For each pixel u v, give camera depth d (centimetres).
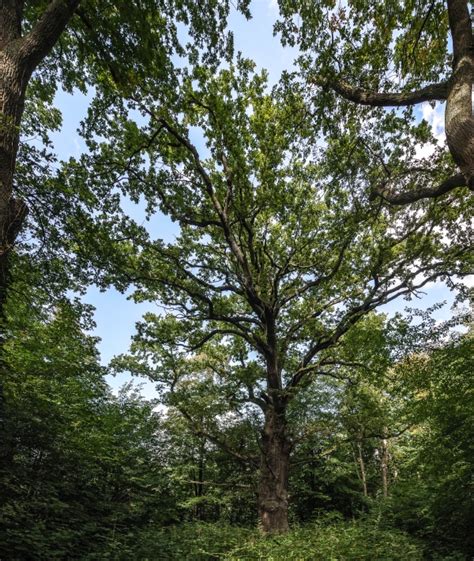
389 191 880
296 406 1836
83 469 940
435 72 805
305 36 790
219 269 1510
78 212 790
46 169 685
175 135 1149
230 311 1547
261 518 1187
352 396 1457
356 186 1024
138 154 1188
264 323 1414
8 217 548
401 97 601
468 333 884
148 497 1336
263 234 1494
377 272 1318
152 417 1747
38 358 902
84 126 1111
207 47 877
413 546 795
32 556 564
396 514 1138
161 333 1466
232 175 1316
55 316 890
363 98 664
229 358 1700
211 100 1151
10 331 801
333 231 1329
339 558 759
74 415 1023
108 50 823
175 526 1296
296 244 1471
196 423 1498
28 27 838
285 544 895
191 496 2023
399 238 1295
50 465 820
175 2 814
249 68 1141
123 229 1246
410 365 996
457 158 445
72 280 951
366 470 2402
